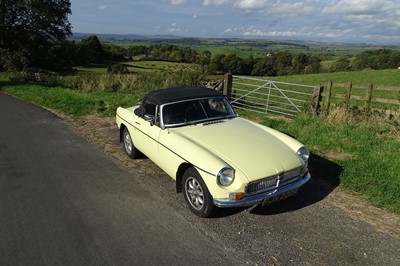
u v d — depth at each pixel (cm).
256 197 373
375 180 491
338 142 668
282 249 340
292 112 1080
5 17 3734
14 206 436
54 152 666
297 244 349
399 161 550
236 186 363
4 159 625
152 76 1669
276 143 441
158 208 428
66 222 395
